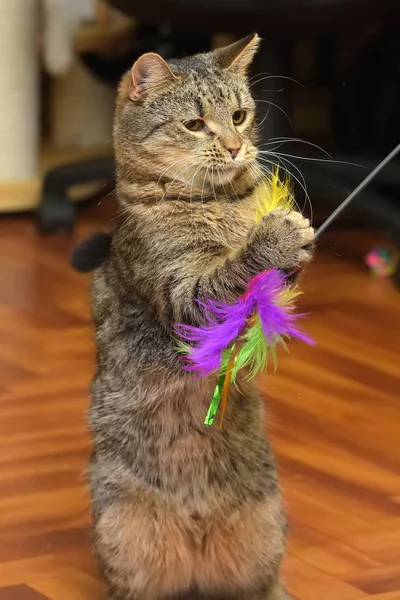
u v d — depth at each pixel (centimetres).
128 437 115
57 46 218
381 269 191
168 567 115
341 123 225
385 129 218
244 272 106
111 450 116
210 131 116
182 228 112
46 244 203
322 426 146
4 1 207
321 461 139
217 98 118
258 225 106
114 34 220
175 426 114
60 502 131
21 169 221
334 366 161
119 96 121
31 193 220
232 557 115
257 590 116
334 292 184
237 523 114
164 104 117
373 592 117
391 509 130
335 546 124
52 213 207
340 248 201
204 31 184
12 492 133
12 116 216
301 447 141
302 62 240
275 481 116
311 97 255
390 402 152
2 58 211
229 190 116
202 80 118
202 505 114
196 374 112
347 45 234
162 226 113
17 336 168
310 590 118
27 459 138
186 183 115
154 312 112
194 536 114
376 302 181
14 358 162
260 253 105
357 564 121
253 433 115
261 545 114
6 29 209
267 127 184
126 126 118
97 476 116
